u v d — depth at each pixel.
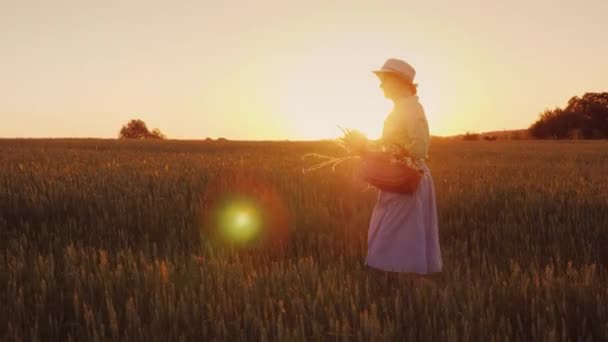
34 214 7.56
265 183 9.62
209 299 3.97
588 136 96.50
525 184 10.74
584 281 4.34
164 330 3.53
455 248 6.25
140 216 7.37
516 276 4.59
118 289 4.18
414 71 5.15
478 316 3.68
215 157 19.02
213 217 7.64
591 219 7.19
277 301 4.03
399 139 5.03
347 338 3.33
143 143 41.69
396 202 5.10
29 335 3.54
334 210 8.36
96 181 9.97
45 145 34.31
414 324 3.54
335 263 5.56
